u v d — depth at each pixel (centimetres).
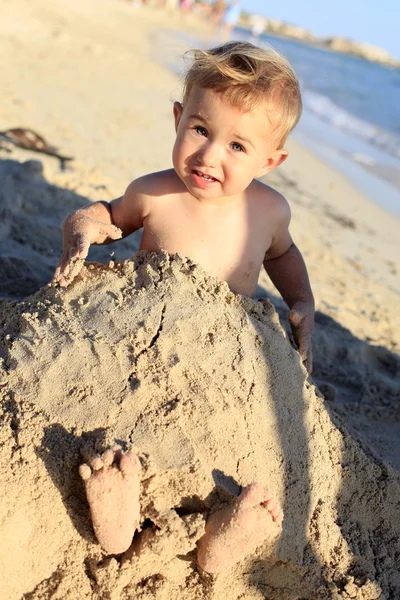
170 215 106
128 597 88
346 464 105
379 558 101
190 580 91
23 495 88
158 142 319
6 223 164
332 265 218
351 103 716
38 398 93
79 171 220
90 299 101
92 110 351
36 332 98
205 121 96
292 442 99
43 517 88
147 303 99
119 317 98
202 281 102
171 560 89
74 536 89
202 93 96
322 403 109
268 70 97
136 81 496
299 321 113
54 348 96
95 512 85
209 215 106
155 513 88
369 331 171
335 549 97
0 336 101
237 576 92
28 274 146
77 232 104
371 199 327
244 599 92
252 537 87
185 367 95
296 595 94
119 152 277
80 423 91
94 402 92
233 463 92
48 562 88
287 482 96
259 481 93
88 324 98
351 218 282
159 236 106
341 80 971
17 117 285
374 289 205
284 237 114
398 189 360
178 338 96
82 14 985
